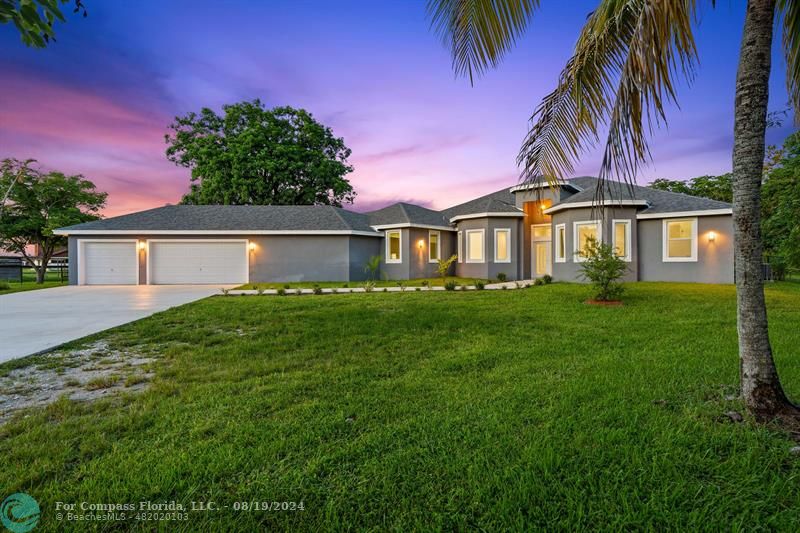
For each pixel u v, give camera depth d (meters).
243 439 2.38
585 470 2.03
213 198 23.86
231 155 22.98
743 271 2.79
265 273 16.66
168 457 2.16
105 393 3.34
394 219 18.33
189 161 25.02
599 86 3.62
